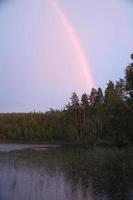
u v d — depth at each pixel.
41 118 163.00
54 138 138.50
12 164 44.31
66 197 23.88
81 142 103.19
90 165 41.03
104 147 69.88
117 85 87.62
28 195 24.80
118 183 28.09
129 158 46.53
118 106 45.91
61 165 42.34
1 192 25.92
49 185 28.58
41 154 62.56
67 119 116.31
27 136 149.88
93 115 106.19
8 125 163.50
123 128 47.66
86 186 27.48
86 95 113.69
